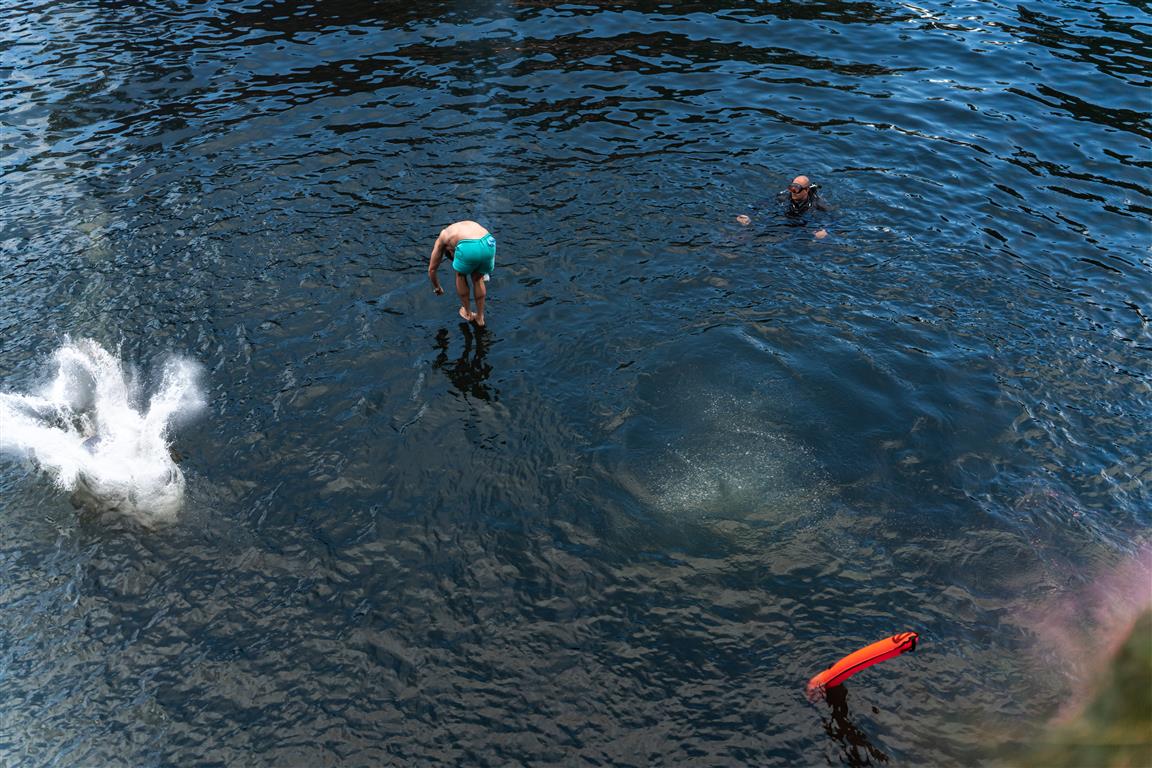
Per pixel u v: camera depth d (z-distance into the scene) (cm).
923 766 548
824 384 868
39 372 895
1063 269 1042
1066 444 795
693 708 589
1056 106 1442
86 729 584
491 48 1617
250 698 601
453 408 852
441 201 1166
